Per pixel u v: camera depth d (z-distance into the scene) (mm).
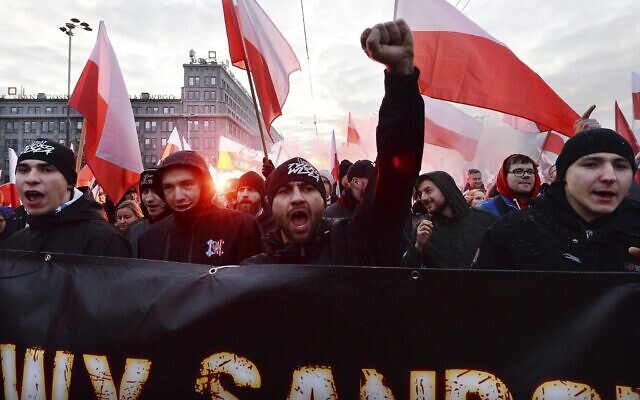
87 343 1734
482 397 1519
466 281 1549
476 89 3125
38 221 2242
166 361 1664
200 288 1679
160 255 2635
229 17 3865
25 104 86812
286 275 1628
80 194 2369
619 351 1467
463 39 3148
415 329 1556
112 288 1742
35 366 1779
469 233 2979
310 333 1598
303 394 1591
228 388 1628
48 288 1811
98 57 3996
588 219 1847
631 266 1736
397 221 1815
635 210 1854
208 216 2664
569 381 1479
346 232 1938
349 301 1588
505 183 3682
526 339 1511
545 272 1519
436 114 5172
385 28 1647
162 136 89750
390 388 1556
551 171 4195
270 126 4125
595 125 2645
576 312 1498
